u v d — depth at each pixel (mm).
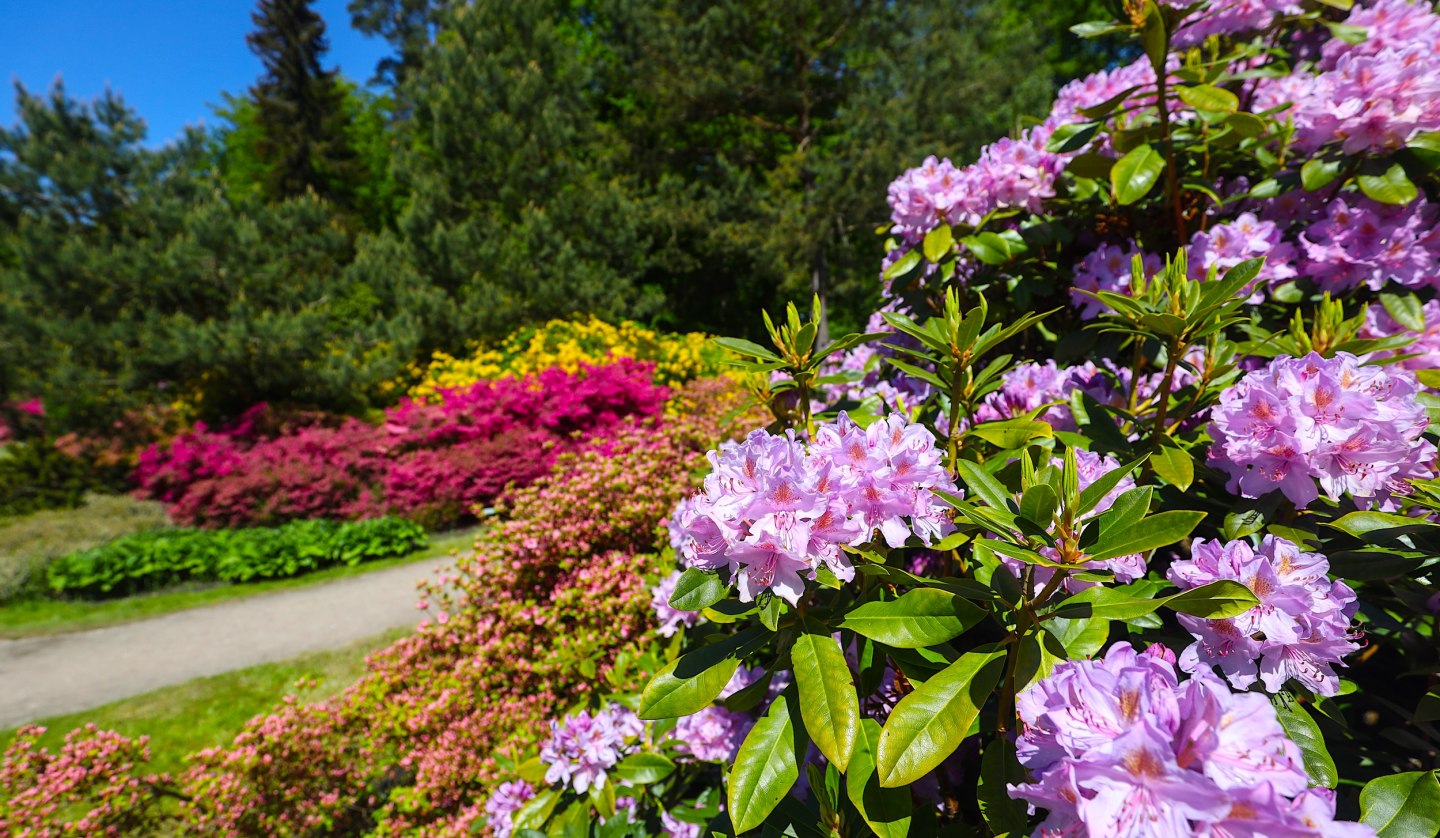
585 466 4348
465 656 3650
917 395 2209
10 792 2953
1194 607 902
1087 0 21109
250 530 8766
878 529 1123
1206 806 660
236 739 3059
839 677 1088
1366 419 1039
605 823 1832
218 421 12234
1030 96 17531
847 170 16547
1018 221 2160
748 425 4723
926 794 1457
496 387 10633
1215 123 1836
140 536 8445
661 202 18469
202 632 6453
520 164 17344
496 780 2877
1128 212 2045
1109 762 701
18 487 10211
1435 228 1556
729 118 20781
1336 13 1986
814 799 1506
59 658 5980
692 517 1058
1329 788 981
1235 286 1168
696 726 1825
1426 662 1213
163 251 10891
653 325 20094
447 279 16234
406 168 16969
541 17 19094
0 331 10109
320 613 6750
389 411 11047
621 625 3223
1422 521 1080
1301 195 1806
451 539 8883
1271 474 1141
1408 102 1470
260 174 29234
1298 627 977
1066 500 989
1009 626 1060
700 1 17625
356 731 3350
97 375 10391
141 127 11406
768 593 1060
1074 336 1820
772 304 22297
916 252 2180
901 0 16828
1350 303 1771
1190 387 1578
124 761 3008
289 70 28703
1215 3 1947
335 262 13984
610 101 23984
